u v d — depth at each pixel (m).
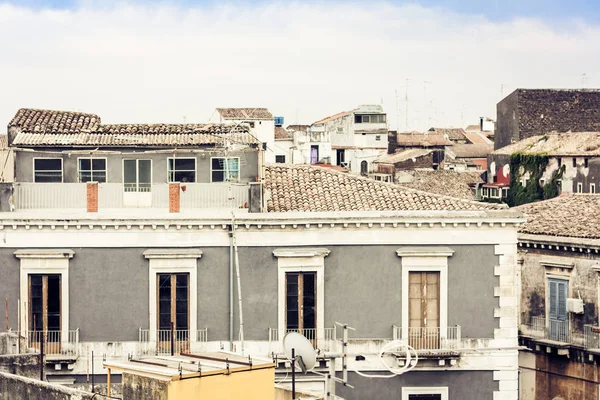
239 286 43.28
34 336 43.06
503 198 98.31
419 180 99.12
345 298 43.72
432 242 43.88
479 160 122.19
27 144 44.81
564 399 52.47
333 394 34.47
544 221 54.81
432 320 44.00
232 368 30.69
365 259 43.75
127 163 45.34
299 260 43.41
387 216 43.38
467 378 44.09
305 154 116.56
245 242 43.34
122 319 43.28
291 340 36.47
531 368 54.34
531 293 54.19
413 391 43.88
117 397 32.28
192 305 43.31
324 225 43.44
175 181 45.34
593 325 50.84
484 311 44.09
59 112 48.25
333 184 47.06
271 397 31.30
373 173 112.81
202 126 47.53
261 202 43.78
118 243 43.12
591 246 50.47
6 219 42.66
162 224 42.94
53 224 42.78
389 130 127.88
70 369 42.88
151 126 47.47
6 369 37.47
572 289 51.97
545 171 93.81
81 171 45.19
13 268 42.97
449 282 43.94
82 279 43.16
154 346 43.22
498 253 44.06
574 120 111.81
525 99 112.06
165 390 29.50
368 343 43.69
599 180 87.69
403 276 43.75
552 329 52.94
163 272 43.25
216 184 44.44
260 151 45.66
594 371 50.88
